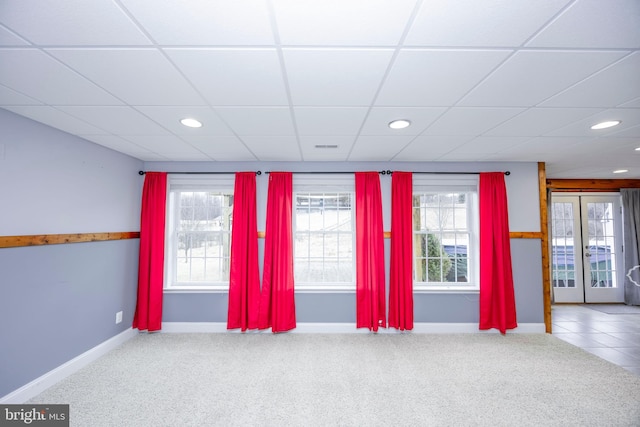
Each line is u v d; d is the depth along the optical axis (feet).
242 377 8.16
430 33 3.97
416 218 13.14
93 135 8.58
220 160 11.94
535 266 12.00
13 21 3.66
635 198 16.65
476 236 12.16
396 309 11.43
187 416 6.50
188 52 4.40
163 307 11.73
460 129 8.02
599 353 9.87
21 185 7.06
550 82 5.32
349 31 3.93
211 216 12.80
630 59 4.54
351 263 12.52
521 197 12.16
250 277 11.55
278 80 5.28
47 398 7.15
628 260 16.56
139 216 11.73
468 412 6.66
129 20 3.69
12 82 5.33
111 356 9.46
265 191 12.05
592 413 6.61
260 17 3.67
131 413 6.60
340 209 12.75
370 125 7.67
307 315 11.76
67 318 8.32
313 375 8.27
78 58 4.54
